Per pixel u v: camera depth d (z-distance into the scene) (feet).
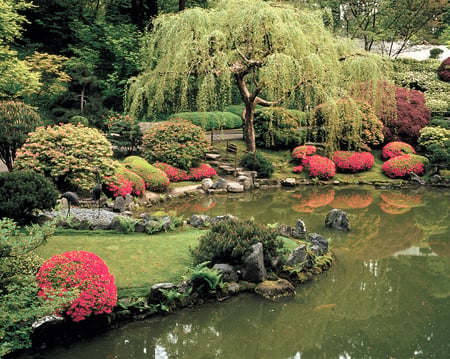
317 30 47.62
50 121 59.31
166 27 49.19
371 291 25.18
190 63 49.90
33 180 28.94
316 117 61.46
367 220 40.40
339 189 53.78
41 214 30.30
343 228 36.73
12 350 16.98
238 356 18.80
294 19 46.80
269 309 22.59
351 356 18.79
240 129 75.41
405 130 66.49
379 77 51.11
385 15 92.27
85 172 37.50
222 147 62.49
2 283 17.53
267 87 49.73
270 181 54.44
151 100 53.72
